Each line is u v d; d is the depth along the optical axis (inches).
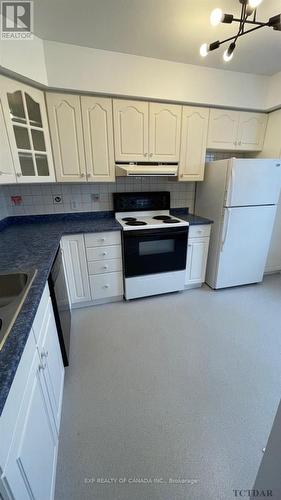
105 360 67.2
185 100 84.5
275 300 98.9
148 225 88.4
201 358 67.7
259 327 81.4
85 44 68.9
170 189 109.8
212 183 98.6
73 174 82.4
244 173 88.8
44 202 93.7
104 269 90.4
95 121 79.1
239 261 103.7
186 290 108.0
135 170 83.0
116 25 60.0
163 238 92.2
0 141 60.2
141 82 77.9
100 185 99.0
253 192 92.8
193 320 85.4
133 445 45.8
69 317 78.2
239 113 96.1
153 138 87.0
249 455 44.1
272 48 71.3
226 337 76.4
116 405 53.9
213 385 59.0
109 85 75.1
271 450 28.3
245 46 70.0
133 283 94.7
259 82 92.3
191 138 92.0
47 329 45.8
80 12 54.7
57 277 60.8
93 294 92.8
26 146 70.1
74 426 49.3
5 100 60.9
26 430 27.9
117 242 88.5
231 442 46.3
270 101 94.1
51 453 39.2
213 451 44.8
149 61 76.9
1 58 55.9
